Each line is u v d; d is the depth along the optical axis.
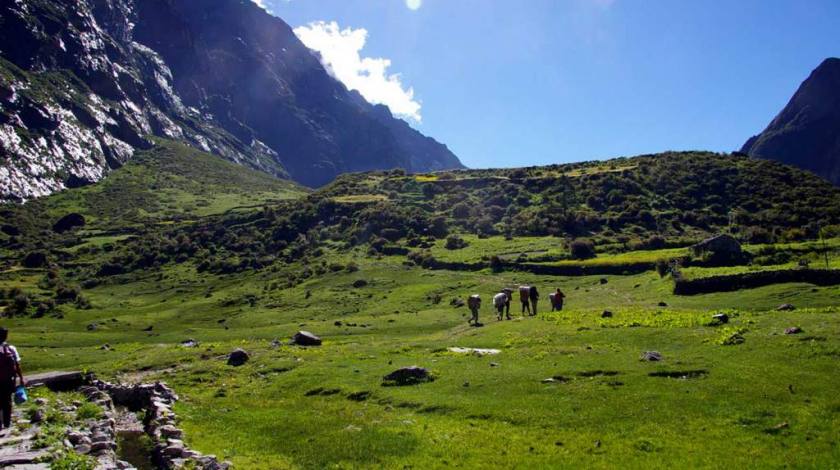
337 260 155.62
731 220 148.75
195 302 133.62
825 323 37.72
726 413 23.11
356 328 78.94
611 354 35.53
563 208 171.88
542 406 26.19
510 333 48.97
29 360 63.97
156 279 167.50
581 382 29.67
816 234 126.00
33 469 17.55
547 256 128.50
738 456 19.11
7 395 21.61
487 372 33.88
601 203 173.88
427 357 42.00
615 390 27.55
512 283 111.25
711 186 172.25
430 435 23.66
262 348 53.94
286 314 109.00
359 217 190.25
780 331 36.97
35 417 24.17
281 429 26.48
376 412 28.34
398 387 32.84
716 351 33.59
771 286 68.38
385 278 130.38
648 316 49.94
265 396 35.50
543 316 57.84
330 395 33.53
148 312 127.06
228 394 36.91
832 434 20.20
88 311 131.75
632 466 18.91
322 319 100.50
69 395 33.16
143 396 34.75
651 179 183.25
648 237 141.50
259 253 182.75
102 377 46.81
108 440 23.20
